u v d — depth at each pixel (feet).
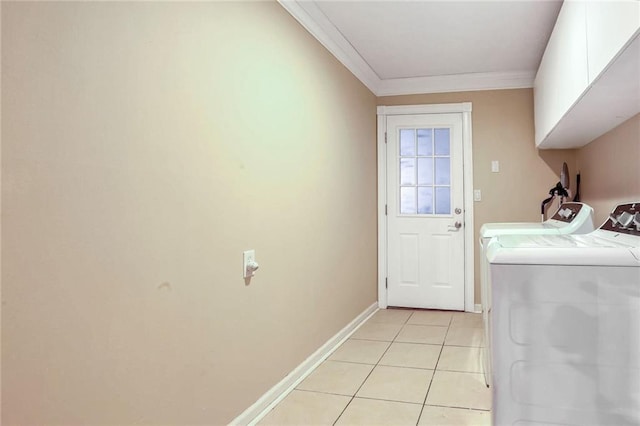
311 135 10.08
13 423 3.79
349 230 12.78
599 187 10.80
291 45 9.12
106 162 4.68
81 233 4.40
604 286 5.21
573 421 5.31
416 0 9.41
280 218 8.56
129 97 4.99
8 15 3.75
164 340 5.54
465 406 7.87
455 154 15.15
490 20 10.37
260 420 7.51
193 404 6.06
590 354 5.26
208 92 6.41
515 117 14.62
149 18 5.31
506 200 14.66
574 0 7.27
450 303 15.24
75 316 4.34
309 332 9.87
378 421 7.41
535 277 5.42
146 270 5.24
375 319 14.23
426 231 15.43
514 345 5.48
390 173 15.69
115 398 4.81
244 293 7.32
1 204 3.69
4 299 3.72
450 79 14.88
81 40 4.41
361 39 11.55
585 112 7.98
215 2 6.60
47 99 4.06
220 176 6.68
